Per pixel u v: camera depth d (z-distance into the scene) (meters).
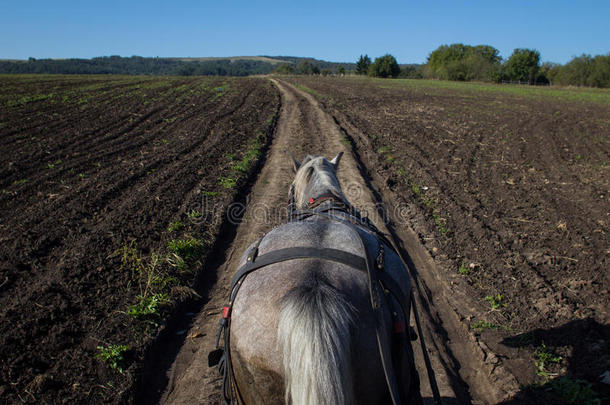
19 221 7.79
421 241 7.35
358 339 2.05
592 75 59.94
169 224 7.72
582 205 9.18
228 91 34.38
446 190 10.27
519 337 4.71
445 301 5.57
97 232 7.21
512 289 5.77
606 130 19.52
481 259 6.67
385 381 2.19
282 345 1.97
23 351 4.34
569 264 6.47
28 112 19.77
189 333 4.96
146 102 25.44
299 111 24.50
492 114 24.61
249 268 2.47
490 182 10.98
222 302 5.59
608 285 5.80
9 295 5.40
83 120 18.62
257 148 14.62
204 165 12.01
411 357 2.32
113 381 4.05
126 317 4.98
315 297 2.01
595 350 4.39
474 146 15.47
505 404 3.85
